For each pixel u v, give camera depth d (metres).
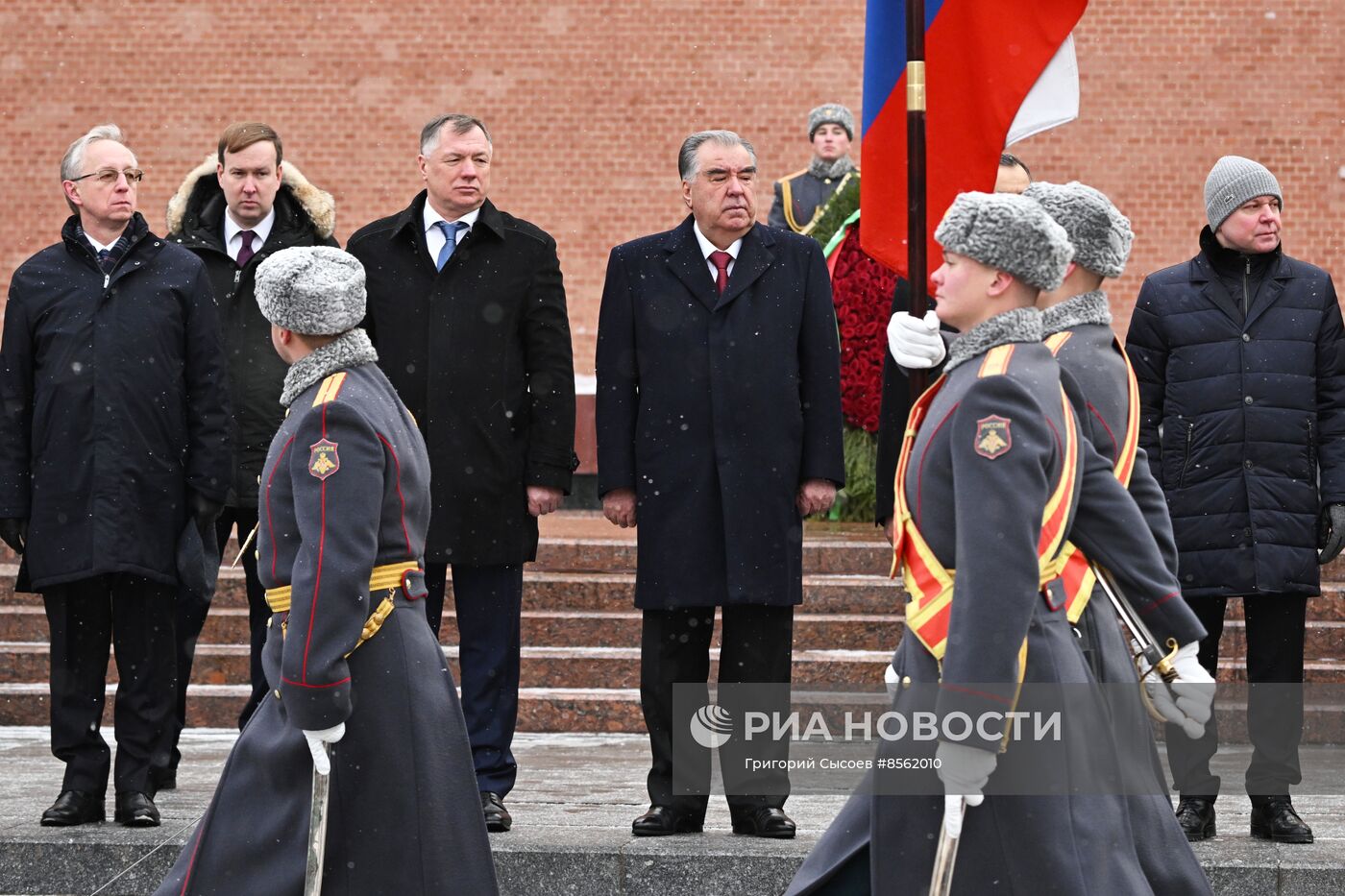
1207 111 22.16
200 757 9.53
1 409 7.69
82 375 7.59
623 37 22.61
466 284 7.93
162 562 7.57
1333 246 22.03
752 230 7.59
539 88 22.67
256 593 8.64
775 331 7.41
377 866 5.29
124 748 7.52
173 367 7.75
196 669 11.09
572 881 6.90
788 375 7.39
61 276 7.73
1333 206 22.06
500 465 7.83
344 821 5.30
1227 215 7.66
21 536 7.77
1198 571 7.59
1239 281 7.75
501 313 7.93
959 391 4.73
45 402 7.59
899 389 7.31
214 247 8.88
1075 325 5.43
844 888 5.07
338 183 22.69
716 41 22.50
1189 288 7.79
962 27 7.66
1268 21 22.11
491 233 8.01
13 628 11.65
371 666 5.35
